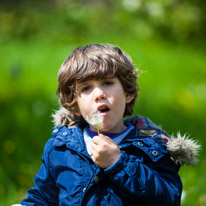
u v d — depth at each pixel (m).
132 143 3.68
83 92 3.74
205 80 11.01
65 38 18.47
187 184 5.40
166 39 17.53
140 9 18.11
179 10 17.45
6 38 19.73
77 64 3.77
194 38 17.25
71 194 3.62
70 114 4.09
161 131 3.95
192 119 8.05
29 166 6.09
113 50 3.90
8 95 10.10
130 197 3.42
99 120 3.55
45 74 12.20
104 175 3.58
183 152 3.69
